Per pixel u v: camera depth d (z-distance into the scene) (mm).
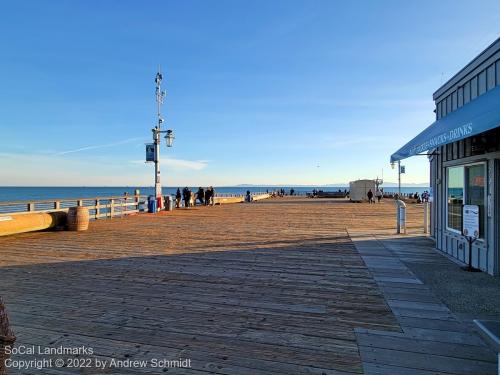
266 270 6488
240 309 4426
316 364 3064
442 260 7273
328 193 56969
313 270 6477
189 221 15828
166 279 5867
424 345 3406
